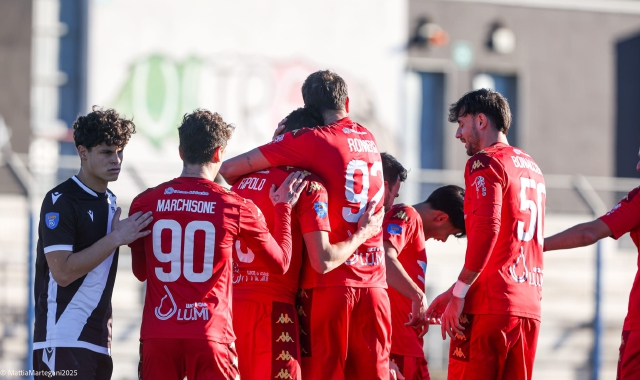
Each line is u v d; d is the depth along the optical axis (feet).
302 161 50.55
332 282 49.93
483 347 50.78
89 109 143.43
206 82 149.79
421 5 162.40
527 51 167.94
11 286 113.29
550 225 161.27
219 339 45.52
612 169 171.73
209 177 48.11
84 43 145.79
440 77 165.17
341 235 50.31
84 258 45.39
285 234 48.11
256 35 152.46
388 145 159.02
